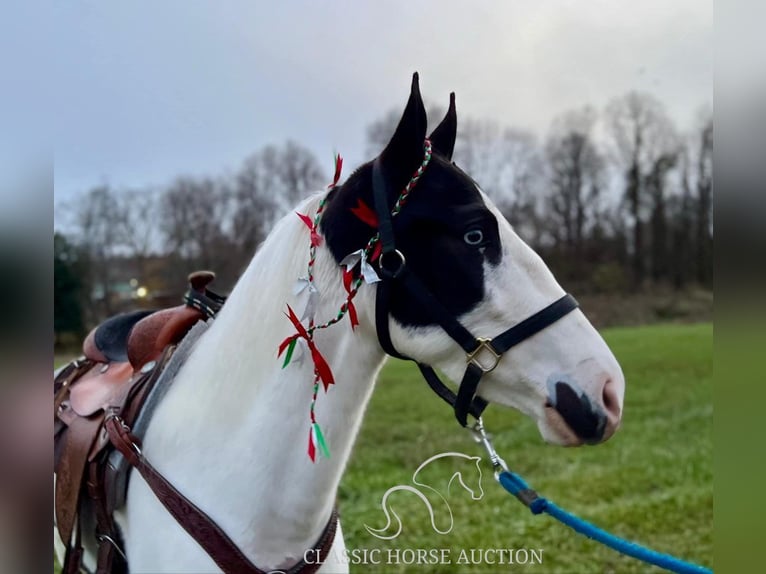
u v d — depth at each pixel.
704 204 20.84
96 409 1.59
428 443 5.40
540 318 1.24
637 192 21.72
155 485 1.34
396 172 1.27
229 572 1.27
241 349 1.34
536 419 1.26
